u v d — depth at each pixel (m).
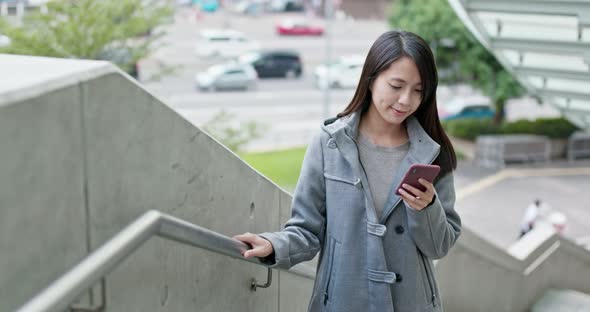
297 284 3.78
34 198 1.47
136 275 1.97
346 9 55.00
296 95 36.03
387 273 2.36
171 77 37.44
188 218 2.30
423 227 2.30
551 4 7.40
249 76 36.62
